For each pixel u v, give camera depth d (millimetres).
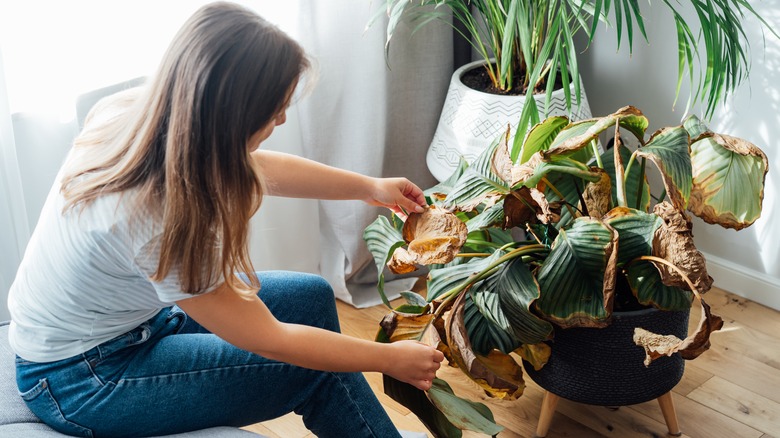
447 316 1374
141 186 1000
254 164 1015
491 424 1338
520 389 1465
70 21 1625
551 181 1567
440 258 1354
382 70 1998
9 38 1588
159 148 989
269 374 1230
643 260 1391
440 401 1345
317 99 1979
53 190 1137
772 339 1940
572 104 1906
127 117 1049
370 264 2219
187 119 947
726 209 1440
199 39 953
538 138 1571
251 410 1254
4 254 1653
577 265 1363
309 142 2025
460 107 1928
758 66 1875
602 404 1534
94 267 1064
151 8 1715
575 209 1542
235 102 953
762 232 2016
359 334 2043
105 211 1023
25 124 1668
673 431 1651
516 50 1959
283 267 2137
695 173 1455
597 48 2160
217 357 1214
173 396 1188
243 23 969
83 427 1174
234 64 948
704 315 1294
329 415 1285
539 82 1954
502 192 1425
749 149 1380
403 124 2178
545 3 1856
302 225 2127
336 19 1916
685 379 1821
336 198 1423
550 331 1383
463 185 1486
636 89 2117
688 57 1682
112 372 1173
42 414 1181
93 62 1686
